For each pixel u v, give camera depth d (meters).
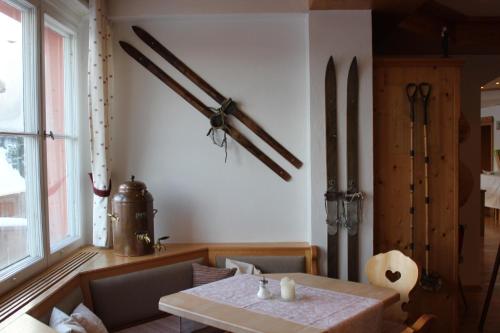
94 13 3.21
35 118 2.67
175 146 3.58
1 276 2.30
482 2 3.95
